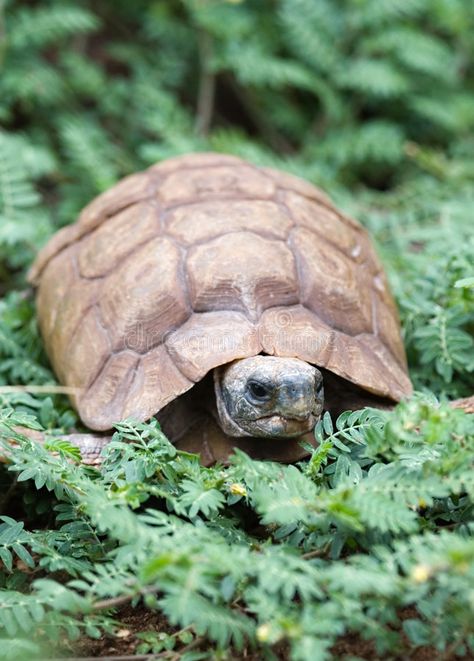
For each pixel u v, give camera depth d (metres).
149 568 2.29
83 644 2.78
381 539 2.71
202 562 2.34
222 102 7.50
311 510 2.65
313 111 7.39
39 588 2.75
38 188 6.39
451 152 6.92
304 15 6.96
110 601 2.61
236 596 2.65
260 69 6.65
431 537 2.42
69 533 3.00
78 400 3.59
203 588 2.29
